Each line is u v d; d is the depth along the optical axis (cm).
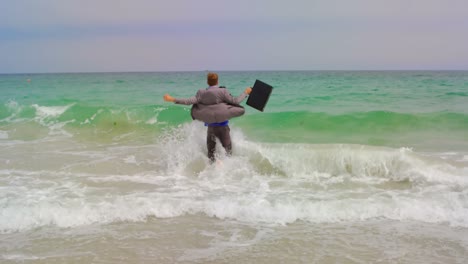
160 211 468
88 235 413
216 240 399
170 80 3881
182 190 553
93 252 374
